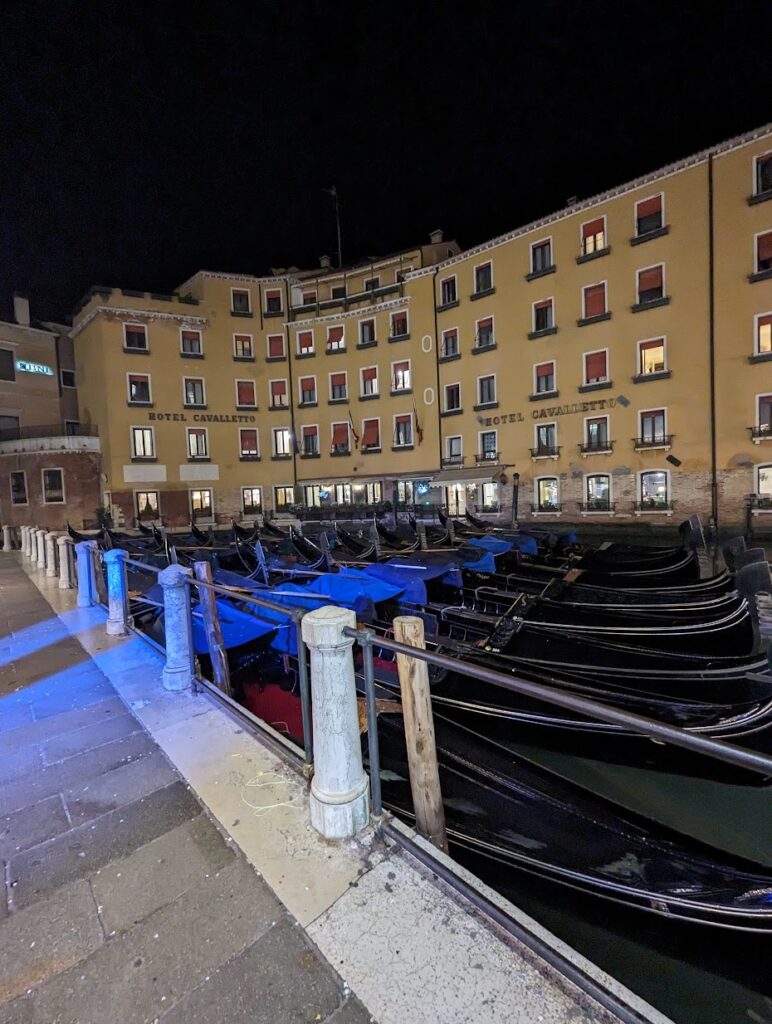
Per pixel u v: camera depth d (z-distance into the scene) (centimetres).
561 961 181
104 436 2941
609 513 2264
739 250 1941
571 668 644
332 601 703
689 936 332
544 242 2425
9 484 2864
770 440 1883
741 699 589
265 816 274
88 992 183
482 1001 172
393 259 2989
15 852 255
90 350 3097
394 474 2939
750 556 988
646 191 2128
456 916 206
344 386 3130
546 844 405
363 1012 171
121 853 252
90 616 754
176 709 412
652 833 416
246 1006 175
